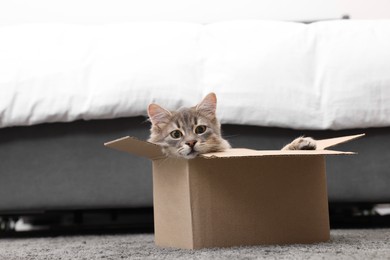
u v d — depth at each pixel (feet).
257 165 5.60
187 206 5.41
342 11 15.51
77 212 10.15
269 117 7.79
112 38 8.41
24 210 8.32
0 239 8.59
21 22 15.37
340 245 5.52
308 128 7.89
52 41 8.39
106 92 7.79
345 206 10.27
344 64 8.02
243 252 5.02
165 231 5.90
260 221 5.58
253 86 7.85
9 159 8.25
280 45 8.21
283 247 5.36
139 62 8.01
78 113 7.82
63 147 8.21
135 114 7.84
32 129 8.23
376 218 9.66
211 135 6.06
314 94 7.93
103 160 8.21
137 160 8.21
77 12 15.43
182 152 5.72
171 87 7.78
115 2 15.43
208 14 15.49
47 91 7.89
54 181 8.23
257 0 15.47
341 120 7.80
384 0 15.37
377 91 7.85
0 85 7.92
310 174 5.84
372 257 4.49
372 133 8.11
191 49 8.22
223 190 5.47
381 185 8.14
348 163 8.14
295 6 15.44
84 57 8.18
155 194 6.08
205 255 4.86
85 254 5.65
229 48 8.25
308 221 5.80
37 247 6.80
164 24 8.69
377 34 8.38
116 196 8.22
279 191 5.67
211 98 6.30
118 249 5.98
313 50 8.23
